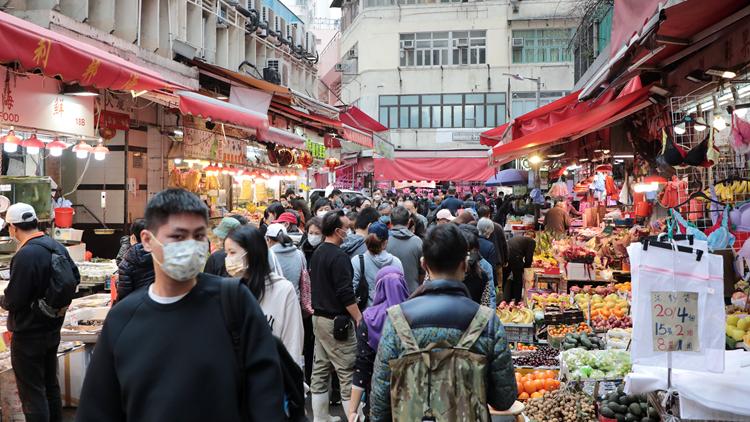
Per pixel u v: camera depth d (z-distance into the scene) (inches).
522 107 1316.4
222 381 72.3
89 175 446.6
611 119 300.7
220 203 589.6
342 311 192.7
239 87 397.4
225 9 493.0
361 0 1392.7
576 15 917.2
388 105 1353.3
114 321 74.6
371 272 204.8
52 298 176.2
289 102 439.2
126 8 349.4
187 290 75.9
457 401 92.9
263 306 146.0
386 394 100.6
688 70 240.4
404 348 97.0
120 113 405.4
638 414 174.4
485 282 209.8
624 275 361.7
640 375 152.9
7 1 279.9
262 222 339.0
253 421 72.1
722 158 241.8
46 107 259.3
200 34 434.6
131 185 447.5
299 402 87.3
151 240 74.2
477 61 1330.0
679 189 242.2
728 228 195.8
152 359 71.7
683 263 144.8
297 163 621.0
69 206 400.8
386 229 205.6
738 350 169.3
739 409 140.3
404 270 235.8
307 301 193.9
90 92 274.1
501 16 1314.0
